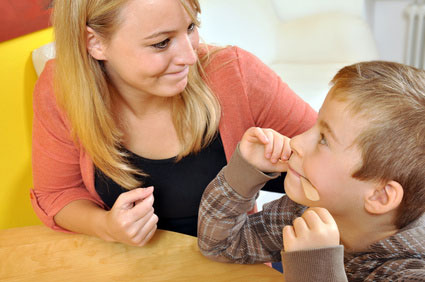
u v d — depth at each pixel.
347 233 0.82
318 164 0.77
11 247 1.00
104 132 1.04
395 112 0.70
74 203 1.10
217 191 0.93
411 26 2.81
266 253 0.96
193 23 0.90
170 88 0.94
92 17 0.89
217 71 1.09
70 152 1.14
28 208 1.83
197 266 0.92
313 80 2.18
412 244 0.72
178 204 1.16
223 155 1.13
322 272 0.69
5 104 1.69
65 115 1.09
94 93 1.00
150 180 1.12
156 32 0.84
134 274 0.91
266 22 2.39
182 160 1.11
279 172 0.93
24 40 1.70
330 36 2.35
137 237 0.95
